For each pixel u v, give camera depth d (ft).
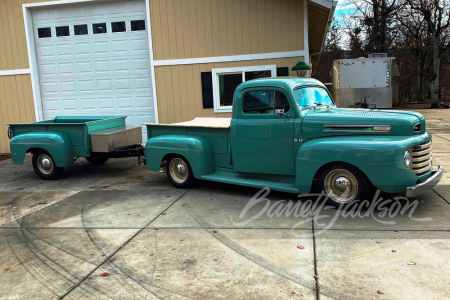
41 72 38.19
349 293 10.71
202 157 21.29
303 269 12.21
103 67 37.14
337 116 17.34
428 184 16.12
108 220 17.89
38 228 17.33
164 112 35.37
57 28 37.37
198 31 33.78
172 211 18.69
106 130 27.30
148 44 35.99
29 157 38.24
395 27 93.15
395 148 15.43
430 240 13.83
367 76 43.19
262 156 19.47
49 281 12.26
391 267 12.05
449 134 41.04
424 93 115.55
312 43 53.57
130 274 12.44
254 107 19.54
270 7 32.24
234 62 33.50
